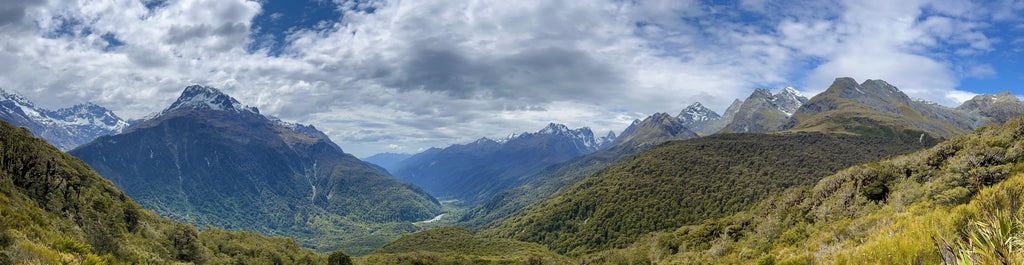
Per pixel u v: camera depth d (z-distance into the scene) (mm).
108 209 67688
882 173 58688
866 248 14109
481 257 144625
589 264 114312
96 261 20516
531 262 129125
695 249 86750
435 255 144500
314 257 109375
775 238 65312
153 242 68188
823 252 24422
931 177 50250
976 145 50719
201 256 78250
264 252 100312
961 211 12812
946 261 7516
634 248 118688
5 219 29234
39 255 18188
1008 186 10969
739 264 56062
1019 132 49844
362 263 130500
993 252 6383
